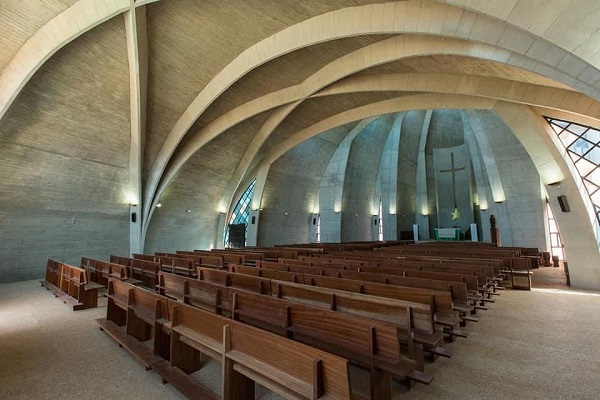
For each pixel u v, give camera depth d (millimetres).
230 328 2586
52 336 4500
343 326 2672
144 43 8938
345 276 5531
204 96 11195
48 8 7098
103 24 8156
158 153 13016
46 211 10523
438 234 24734
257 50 9305
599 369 3357
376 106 13555
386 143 24406
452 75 9039
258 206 18109
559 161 8461
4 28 7223
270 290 4512
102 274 7711
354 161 21406
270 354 2270
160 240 15047
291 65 10562
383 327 2438
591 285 8203
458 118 25750
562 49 3826
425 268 6555
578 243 8445
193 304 4695
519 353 3814
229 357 2471
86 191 11352
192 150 13508
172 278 5184
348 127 18797
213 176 16109
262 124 15211
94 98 9852
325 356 1917
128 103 10664
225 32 8961
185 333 3021
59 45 7383
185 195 15375
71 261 11375
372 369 2475
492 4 3930
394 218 24406
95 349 3992
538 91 7840
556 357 3688
